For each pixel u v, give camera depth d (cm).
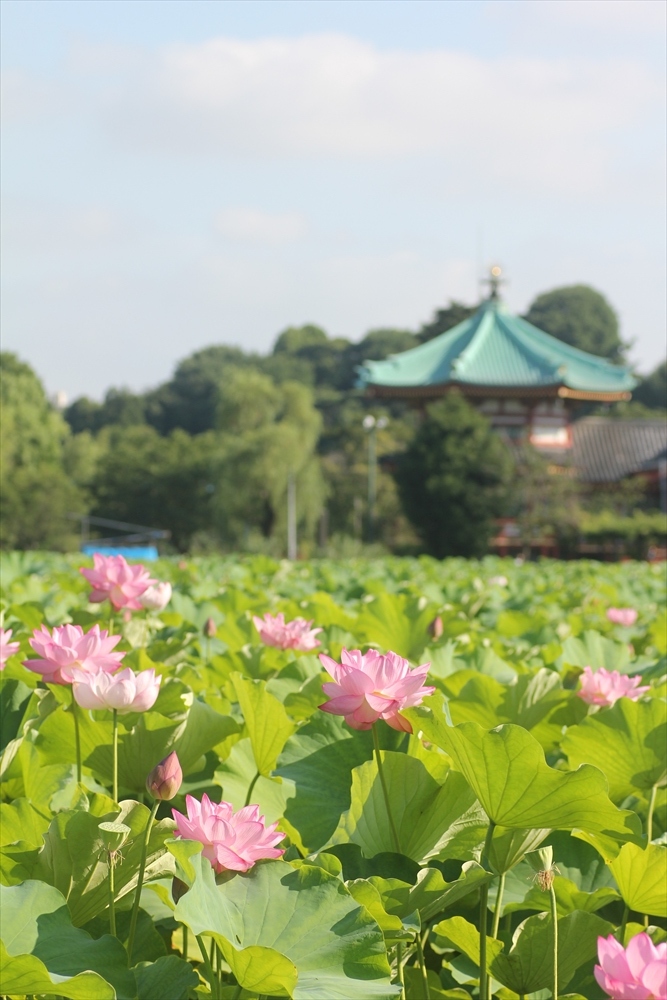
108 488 6975
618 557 5344
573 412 6712
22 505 5825
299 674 362
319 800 253
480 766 205
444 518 4872
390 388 5919
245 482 4588
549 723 327
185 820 182
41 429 6138
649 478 6266
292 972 157
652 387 10194
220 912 171
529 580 1277
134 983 170
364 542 5594
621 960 143
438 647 407
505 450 5047
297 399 4838
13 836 217
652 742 265
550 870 195
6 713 285
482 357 6075
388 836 232
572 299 10450
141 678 241
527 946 206
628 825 204
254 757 288
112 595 409
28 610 508
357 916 177
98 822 188
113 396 10825
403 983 200
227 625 506
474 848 229
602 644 455
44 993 155
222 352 11056
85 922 203
